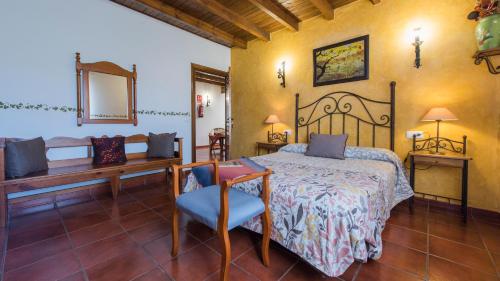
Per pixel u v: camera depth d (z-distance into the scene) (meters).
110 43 3.13
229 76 4.79
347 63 3.08
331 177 1.75
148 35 3.53
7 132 2.42
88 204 2.61
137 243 1.76
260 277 1.36
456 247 1.68
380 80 2.83
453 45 2.34
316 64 3.41
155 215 2.30
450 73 2.37
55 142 2.66
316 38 3.42
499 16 1.90
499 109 2.14
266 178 1.47
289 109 3.82
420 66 2.54
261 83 4.24
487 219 2.17
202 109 7.95
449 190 2.43
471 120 2.28
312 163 2.33
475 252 1.61
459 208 2.36
